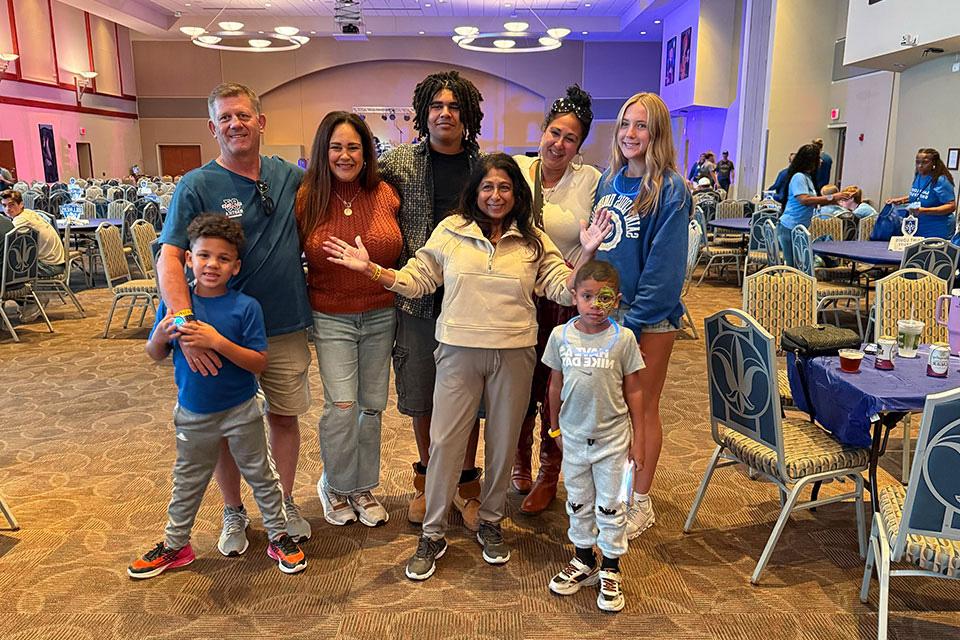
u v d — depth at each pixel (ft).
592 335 7.76
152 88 72.18
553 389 8.14
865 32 29.60
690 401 15.06
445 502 8.48
